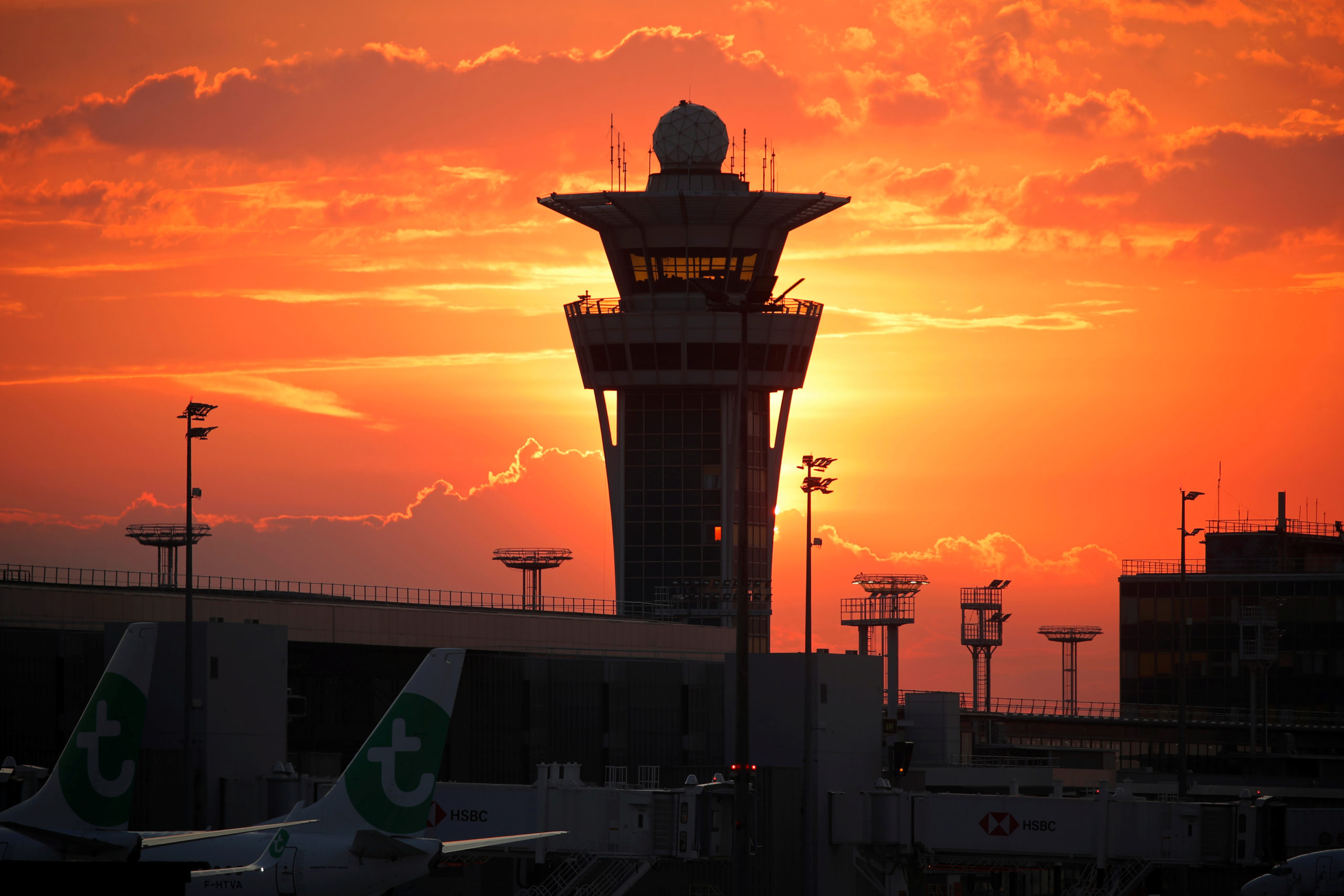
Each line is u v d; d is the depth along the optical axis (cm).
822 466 9056
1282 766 16400
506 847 7606
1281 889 8025
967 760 12938
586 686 11362
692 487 18312
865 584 16125
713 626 16438
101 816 5112
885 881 8350
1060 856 7881
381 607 11250
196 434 8138
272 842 5278
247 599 10462
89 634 9031
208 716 7950
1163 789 12331
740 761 6431
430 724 5322
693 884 8912
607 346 18262
